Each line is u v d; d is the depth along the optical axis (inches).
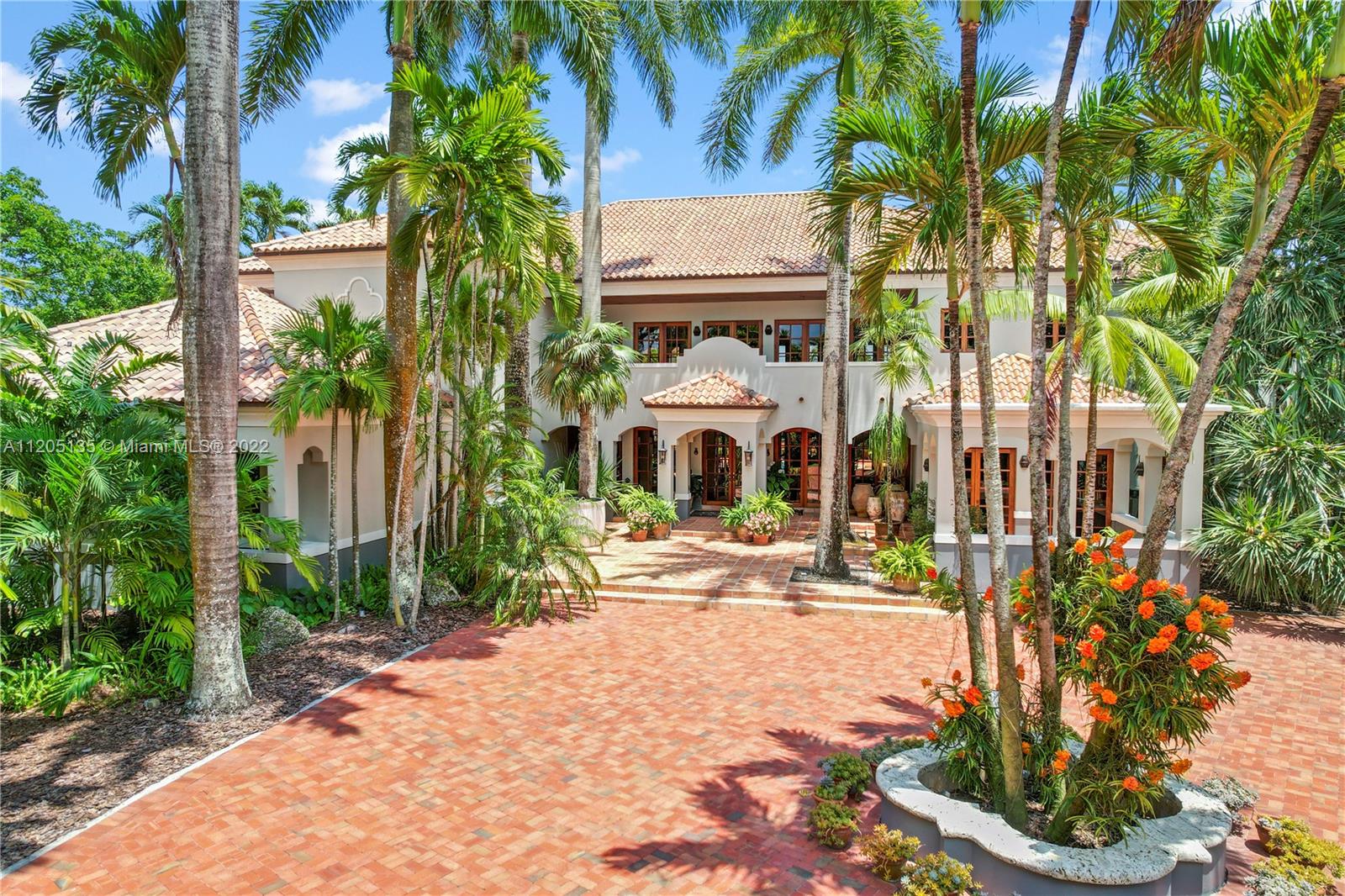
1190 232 323.6
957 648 473.1
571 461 936.3
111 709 358.0
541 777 296.0
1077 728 352.5
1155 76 265.3
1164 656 221.9
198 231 343.9
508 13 664.4
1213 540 565.0
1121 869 207.0
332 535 496.7
